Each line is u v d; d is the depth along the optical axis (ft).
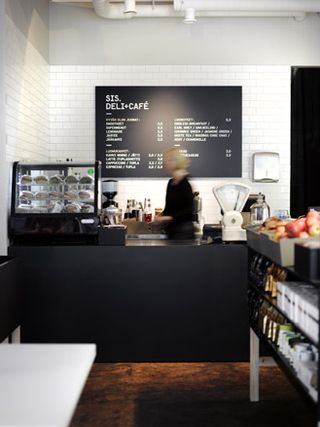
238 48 23.44
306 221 9.99
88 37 23.29
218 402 13.01
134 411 12.46
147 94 23.31
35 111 20.58
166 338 15.89
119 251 15.79
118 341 15.90
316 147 23.66
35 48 20.58
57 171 16.63
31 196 16.57
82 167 16.63
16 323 12.92
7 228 16.43
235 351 15.88
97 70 23.36
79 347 7.02
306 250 7.75
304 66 23.54
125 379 14.58
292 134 23.68
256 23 23.45
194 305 15.84
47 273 15.79
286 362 9.43
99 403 12.92
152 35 23.35
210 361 15.92
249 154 23.61
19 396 5.34
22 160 18.02
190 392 13.66
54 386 5.60
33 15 20.18
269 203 23.65
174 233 18.12
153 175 23.44
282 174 23.62
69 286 15.84
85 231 16.07
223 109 23.38
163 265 15.80
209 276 15.79
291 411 12.49
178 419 12.03
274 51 23.49
